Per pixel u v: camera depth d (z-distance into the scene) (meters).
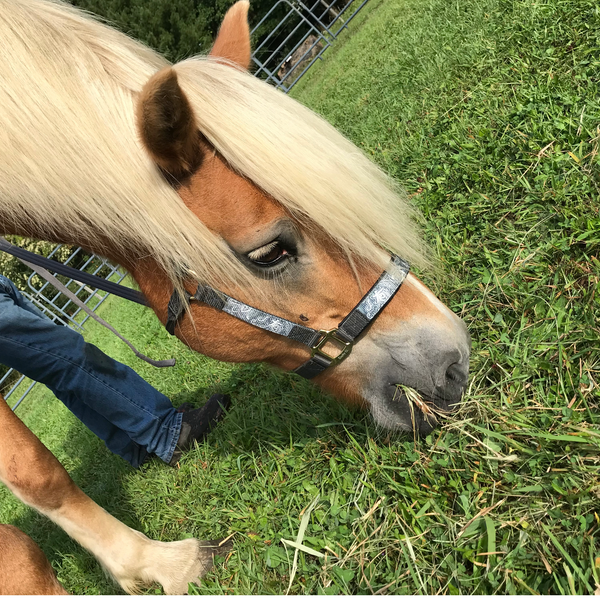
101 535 2.02
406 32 6.48
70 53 1.57
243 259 1.64
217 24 17.61
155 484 2.63
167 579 1.97
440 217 2.72
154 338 5.09
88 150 1.53
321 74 9.73
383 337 1.72
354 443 1.87
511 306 1.96
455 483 1.51
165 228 1.58
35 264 2.08
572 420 1.43
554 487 1.29
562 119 2.59
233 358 1.96
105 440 2.80
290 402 2.38
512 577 1.24
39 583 1.62
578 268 1.85
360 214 1.54
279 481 2.06
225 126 1.49
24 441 1.94
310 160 1.49
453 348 1.68
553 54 3.25
